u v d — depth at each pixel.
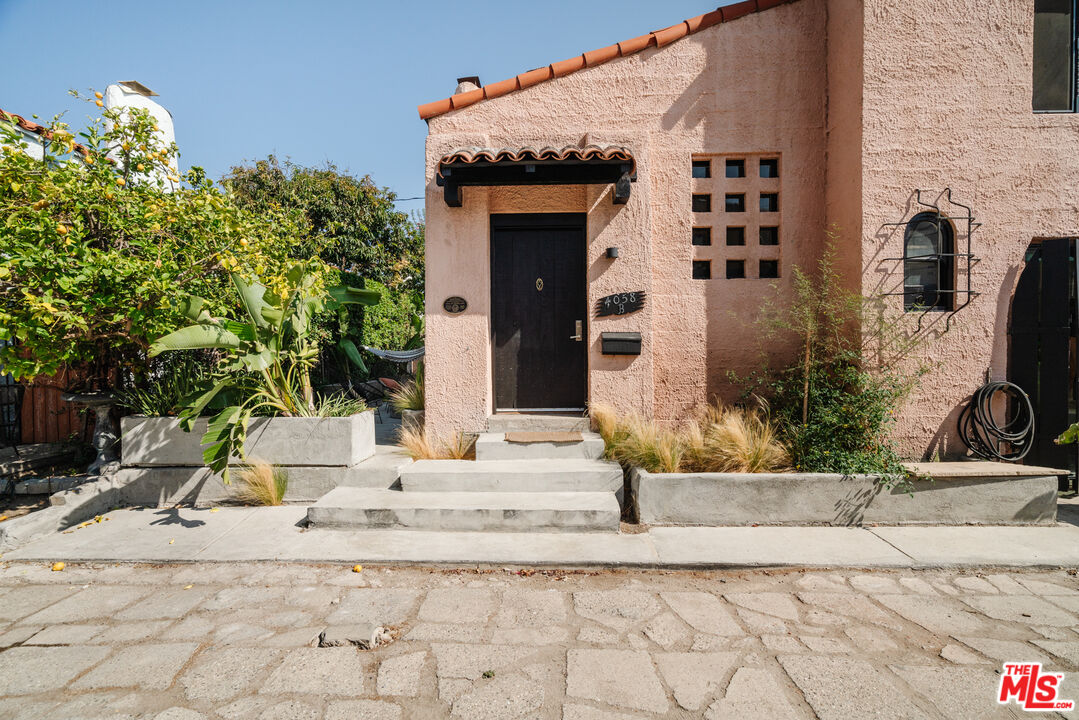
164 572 3.60
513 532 4.20
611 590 3.38
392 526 4.24
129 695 2.34
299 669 2.53
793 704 2.29
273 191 13.38
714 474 4.45
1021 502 4.47
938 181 4.94
